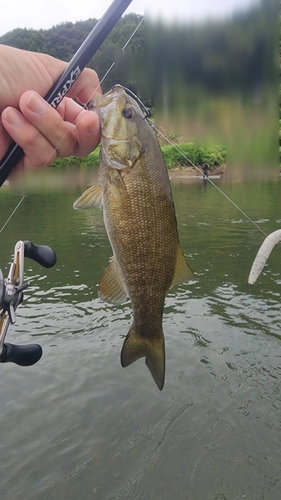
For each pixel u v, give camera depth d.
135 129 0.27
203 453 0.49
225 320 0.84
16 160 0.27
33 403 0.59
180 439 0.52
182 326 0.82
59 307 0.92
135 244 0.28
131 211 0.28
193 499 0.43
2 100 0.26
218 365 0.68
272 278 1.09
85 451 0.50
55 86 0.26
